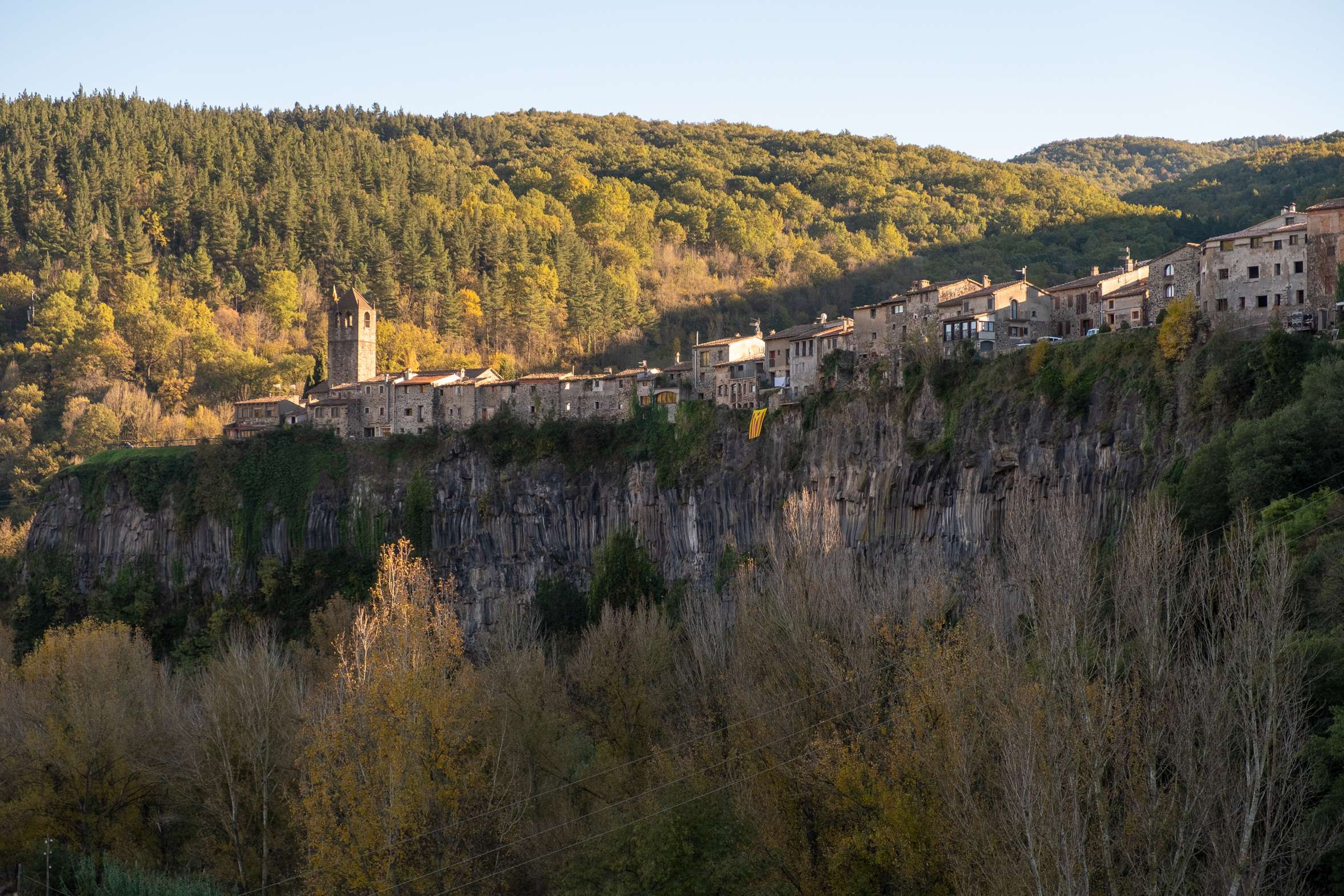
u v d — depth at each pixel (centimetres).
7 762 11238
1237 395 12038
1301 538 8462
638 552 18325
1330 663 6750
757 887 7531
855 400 17075
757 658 9812
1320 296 12888
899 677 8438
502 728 9850
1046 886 5906
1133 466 12838
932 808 7238
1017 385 14762
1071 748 6178
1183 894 5925
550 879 8631
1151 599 6738
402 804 8444
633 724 10669
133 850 10919
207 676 12888
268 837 10338
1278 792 6162
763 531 17762
